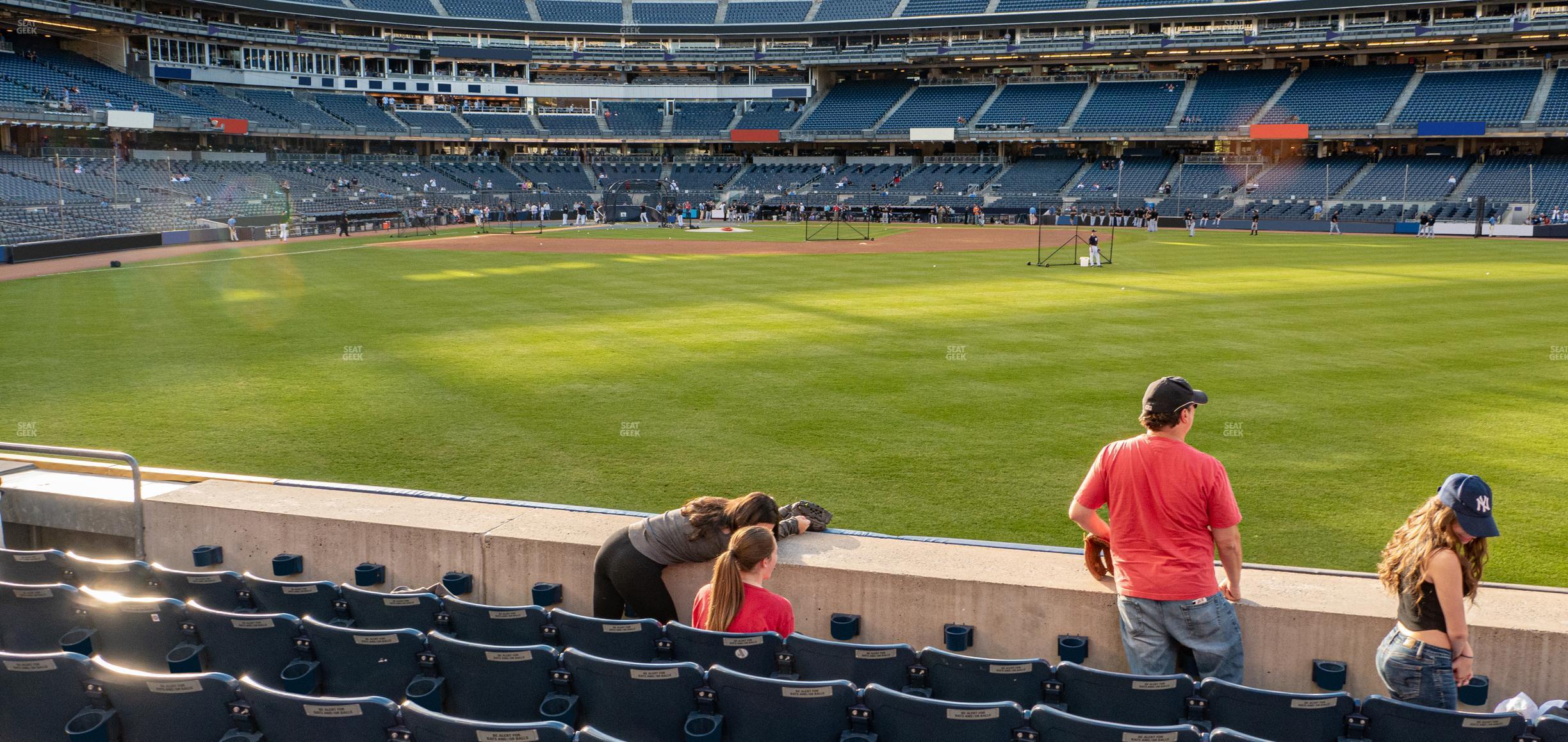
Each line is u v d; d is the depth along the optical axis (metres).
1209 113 75.62
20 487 8.70
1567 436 12.98
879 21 84.75
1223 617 5.52
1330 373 16.94
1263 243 53.28
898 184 83.69
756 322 23.12
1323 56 79.06
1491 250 46.69
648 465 12.18
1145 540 5.56
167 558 8.36
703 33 89.00
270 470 11.91
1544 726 4.38
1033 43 81.06
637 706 5.16
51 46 67.38
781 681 4.82
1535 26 65.56
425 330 22.20
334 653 5.77
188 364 18.34
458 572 7.50
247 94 76.44
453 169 84.00
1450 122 66.00
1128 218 70.81
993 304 26.30
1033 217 75.06
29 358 18.91
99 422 14.20
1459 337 20.50
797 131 86.94
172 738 4.97
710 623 5.73
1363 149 74.44
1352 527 9.95
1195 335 20.91
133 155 64.62
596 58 89.31
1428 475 11.50
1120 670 6.25
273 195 66.31
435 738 4.46
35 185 52.34
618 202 85.19
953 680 5.32
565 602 7.30
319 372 17.61
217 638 6.00
